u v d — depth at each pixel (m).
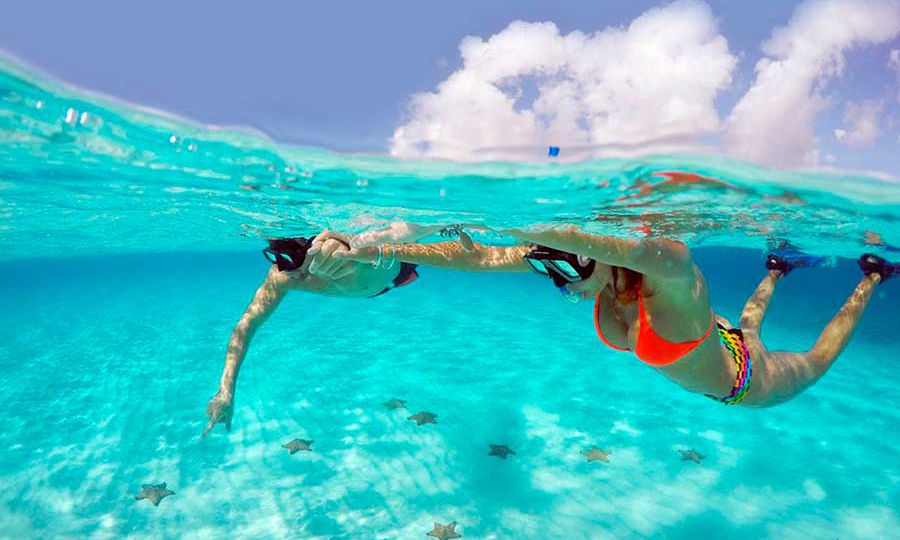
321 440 3.65
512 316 8.80
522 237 1.32
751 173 2.55
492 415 4.12
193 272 27.97
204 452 3.50
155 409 4.32
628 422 4.05
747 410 4.36
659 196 2.94
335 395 4.55
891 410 4.54
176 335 7.31
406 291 12.45
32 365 5.77
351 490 3.02
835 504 2.96
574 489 3.05
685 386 1.70
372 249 1.77
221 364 5.65
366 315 8.75
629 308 1.60
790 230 4.29
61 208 5.83
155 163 2.98
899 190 2.74
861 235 4.28
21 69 2.00
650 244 1.34
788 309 11.73
